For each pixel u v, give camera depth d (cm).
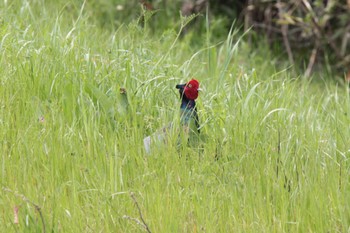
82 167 983
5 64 1224
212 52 1391
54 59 1233
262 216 904
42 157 1005
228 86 1286
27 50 1261
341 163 1046
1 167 971
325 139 1140
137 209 905
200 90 1171
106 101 1138
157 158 1023
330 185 977
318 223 898
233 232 880
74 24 1362
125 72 1227
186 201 920
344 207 931
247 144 1076
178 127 1073
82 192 938
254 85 1210
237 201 930
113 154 1013
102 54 1333
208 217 896
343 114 1269
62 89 1173
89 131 1046
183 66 1314
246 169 1016
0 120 1075
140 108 1163
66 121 1123
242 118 1136
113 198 915
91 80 1187
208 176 1004
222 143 1075
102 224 873
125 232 860
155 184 937
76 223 863
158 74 1249
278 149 1036
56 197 904
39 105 1130
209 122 1135
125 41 1410
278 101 1265
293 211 933
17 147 1016
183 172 989
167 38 1468
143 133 1123
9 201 890
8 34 1290
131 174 996
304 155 1066
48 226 840
